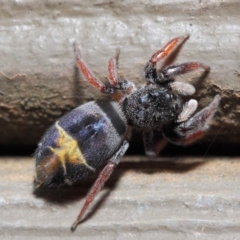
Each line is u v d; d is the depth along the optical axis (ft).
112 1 0.19
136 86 0.20
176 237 0.19
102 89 0.19
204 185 0.19
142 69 0.19
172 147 0.20
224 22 0.19
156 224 0.19
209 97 0.19
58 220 0.19
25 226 0.19
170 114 0.19
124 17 0.19
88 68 0.19
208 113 0.19
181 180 0.19
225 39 0.19
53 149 0.19
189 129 0.19
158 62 0.19
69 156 0.19
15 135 0.20
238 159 0.20
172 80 0.19
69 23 0.19
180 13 0.19
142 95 0.20
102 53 0.19
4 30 0.19
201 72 0.19
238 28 0.19
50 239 0.19
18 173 0.20
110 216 0.19
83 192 0.19
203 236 0.19
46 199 0.19
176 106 0.19
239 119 0.19
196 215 0.19
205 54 0.19
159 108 0.19
